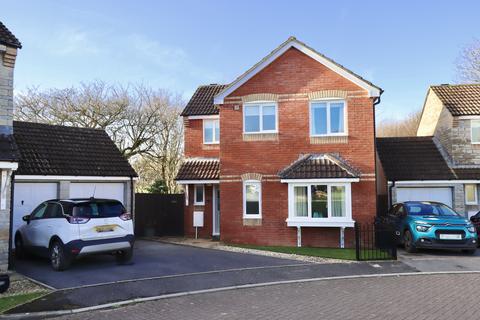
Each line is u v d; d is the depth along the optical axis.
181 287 9.28
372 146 15.73
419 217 13.99
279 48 16.44
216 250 14.72
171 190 31.19
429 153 20.31
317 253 13.75
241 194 16.48
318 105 16.33
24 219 12.41
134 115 30.98
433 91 21.86
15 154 10.91
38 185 14.88
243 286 9.41
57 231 10.92
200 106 20.95
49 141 16.52
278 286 9.46
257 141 16.53
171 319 7.09
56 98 29.61
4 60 11.38
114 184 17.06
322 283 9.71
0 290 8.69
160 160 31.75
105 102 30.58
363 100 15.94
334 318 6.89
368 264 11.79
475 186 19.19
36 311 7.53
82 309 7.69
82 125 29.95
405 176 18.67
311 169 15.47
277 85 16.56
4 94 11.31
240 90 16.83
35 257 12.95
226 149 16.80
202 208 19.56
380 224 13.39
